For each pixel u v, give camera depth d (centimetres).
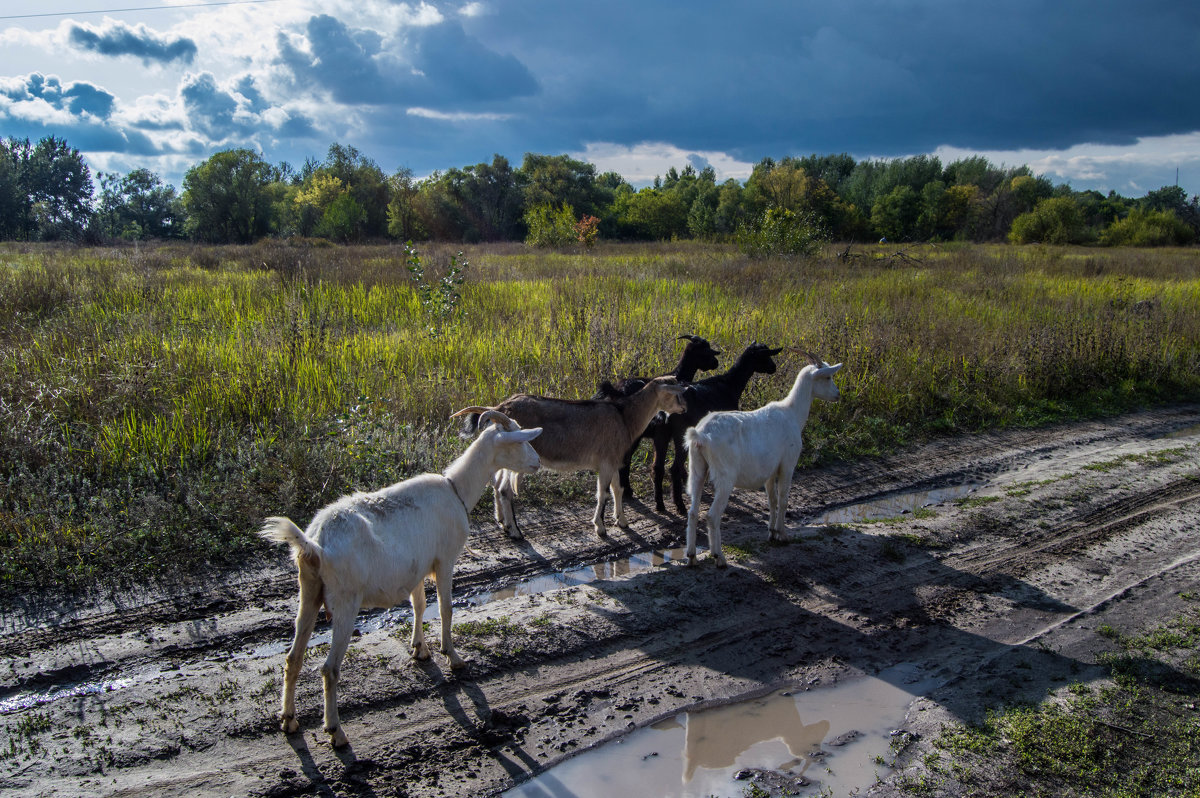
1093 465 954
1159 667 519
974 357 1283
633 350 1097
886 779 413
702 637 555
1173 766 421
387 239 5825
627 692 487
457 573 640
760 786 407
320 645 516
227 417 855
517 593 614
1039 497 840
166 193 8325
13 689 450
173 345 1013
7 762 391
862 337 1256
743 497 852
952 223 6644
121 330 1068
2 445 712
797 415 716
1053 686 498
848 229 6016
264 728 429
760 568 662
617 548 705
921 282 2119
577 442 693
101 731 418
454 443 846
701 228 6097
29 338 1049
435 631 545
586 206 7488
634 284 1786
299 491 727
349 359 1064
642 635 553
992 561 693
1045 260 2961
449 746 427
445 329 1230
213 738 418
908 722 463
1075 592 637
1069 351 1350
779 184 5797
